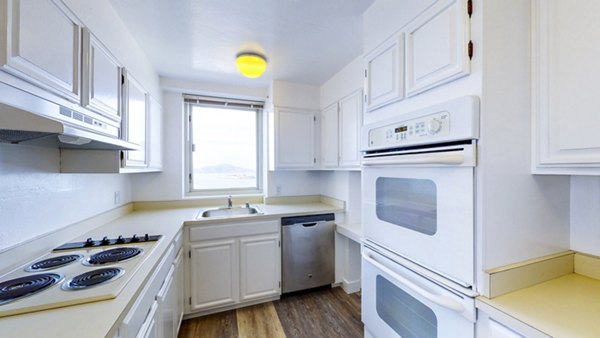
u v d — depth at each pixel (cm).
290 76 254
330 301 234
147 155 201
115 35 141
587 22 80
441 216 99
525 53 94
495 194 88
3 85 68
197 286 206
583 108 81
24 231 114
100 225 184
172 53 199
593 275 101
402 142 118
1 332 67
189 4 141
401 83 122
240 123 307
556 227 103
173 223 195
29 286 90
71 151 141
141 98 187
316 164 281
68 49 96
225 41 183
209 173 295
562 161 87
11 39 69
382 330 137
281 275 237
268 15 153
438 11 101
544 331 69
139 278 100
